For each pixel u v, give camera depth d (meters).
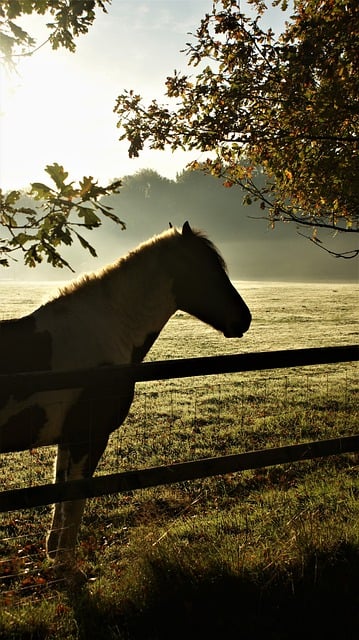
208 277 4.54
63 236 3.23
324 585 3.21
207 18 6.38
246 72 6.32
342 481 5.81
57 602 3.26
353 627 2.95
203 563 3.34
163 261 4.46
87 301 4.23
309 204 7.22
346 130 6.38
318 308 24.91
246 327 4.73
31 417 3.78
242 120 6.34
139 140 6.65
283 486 5.93
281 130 6.31
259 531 4.39
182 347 15.45
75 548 4.03
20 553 4.58
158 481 3.24
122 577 3.38
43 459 6.82
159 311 4.50
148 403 9.75
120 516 5.23
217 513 5.23
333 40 5.66
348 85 5.79
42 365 3.83
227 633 2.93
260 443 7.45
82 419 3.96
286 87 6.04
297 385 11.24
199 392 10.60
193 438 7.68
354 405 9.53
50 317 4.04
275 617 3.04
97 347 4.11
